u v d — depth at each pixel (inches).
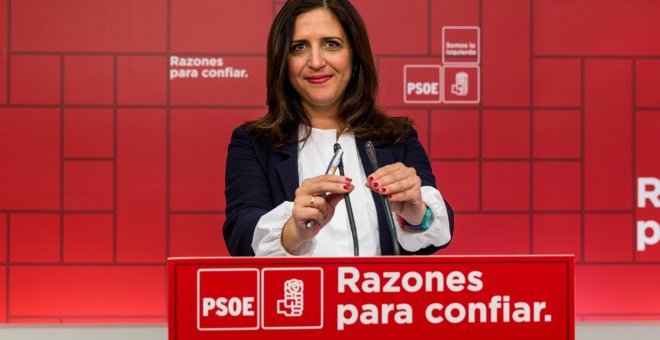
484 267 35.7
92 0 112.9
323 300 35.2
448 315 35.5
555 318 35.8
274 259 35.0
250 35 114.1
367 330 35.3
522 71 115.1
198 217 114.8
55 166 113.4
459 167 115.0
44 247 113.7
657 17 115.3
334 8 56.4
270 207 56.1
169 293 34.7
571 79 115.3
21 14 112.0
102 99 113.5
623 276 116.7
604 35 115.3
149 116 114.0
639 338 107.3
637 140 116.1
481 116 115.0
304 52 56.5
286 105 58.4
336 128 59.6
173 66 113.7
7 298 113.5
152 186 114.4
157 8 113.4
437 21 114.4
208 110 114.3
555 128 115.6
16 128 112.8
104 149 113.7
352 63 58.5
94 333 108.4
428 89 114.5
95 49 113.1
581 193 116.1
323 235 55.3
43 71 112.7
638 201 116.4
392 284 35.4
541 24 115.1
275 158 58.0
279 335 35.0
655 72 115.7
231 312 34.9
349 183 42.4
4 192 113.0
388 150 58.0
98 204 114.0
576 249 116.3
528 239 115.8
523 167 115.6
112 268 114.4
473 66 114.7
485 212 115.4
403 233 51.8
